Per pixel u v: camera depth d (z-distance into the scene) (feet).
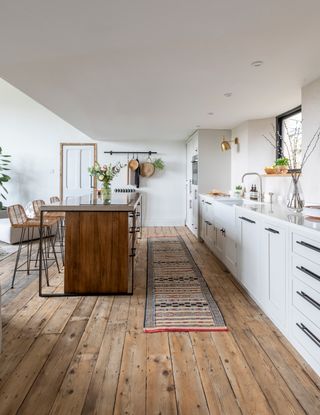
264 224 8.06
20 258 14.43
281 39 6.86
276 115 14.67
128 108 13.39
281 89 10.57
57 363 6.13
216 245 13.98
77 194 23.76
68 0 5.35
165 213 24.41
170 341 6.99
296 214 8.05
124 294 9.89
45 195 23.73
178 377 5.69
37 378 5.66
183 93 11.07
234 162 18.08
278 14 5.82
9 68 8.63
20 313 8.46
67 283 9.86
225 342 6.95
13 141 23.56
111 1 5.39
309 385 5.48
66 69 8.71
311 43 7.06
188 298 9.57
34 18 5.94
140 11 5.70
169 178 24.27
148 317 8.20
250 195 14.56
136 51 7.48
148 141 23.94
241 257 10.18
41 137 23.58
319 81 9.38
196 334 7.32
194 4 5.49
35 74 9.11
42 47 7.27
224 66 8.45
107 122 16.62
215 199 14.16
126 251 9.90
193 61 8.10
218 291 10.19
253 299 9.18
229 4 5.49
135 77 9.36
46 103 12.59
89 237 9.85
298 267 6.24
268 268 7.85
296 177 9.23
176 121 16.22
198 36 6.70
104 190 11.71
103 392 5.30
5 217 21.85
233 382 5.56
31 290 10.25
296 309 6.41
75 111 14.01
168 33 6.56
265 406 4.98
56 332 7.39
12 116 23.49
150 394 5.25
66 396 5.20
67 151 23.67
